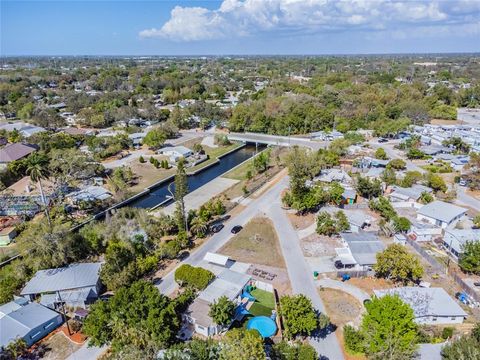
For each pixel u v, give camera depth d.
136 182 93.62
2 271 54.84
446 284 49.62
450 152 109.69
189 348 33.94
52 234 54.81
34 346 39.97
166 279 52.00
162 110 165.25
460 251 53.78
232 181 95.12
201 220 64.12
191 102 194.50
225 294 45.66
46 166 87.69
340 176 87.62
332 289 49.28
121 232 60.78
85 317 41.38
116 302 39.06
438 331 40.81
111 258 50.19
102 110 160.25
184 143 132.12
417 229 62.75
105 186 89.75
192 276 48.03
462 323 42.12
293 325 38.50
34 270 51.19
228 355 30.86
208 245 61.41
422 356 35.03
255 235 64.44
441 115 154.50
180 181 68.44
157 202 83.25
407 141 115.00
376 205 70.31
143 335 35.75
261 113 146.88
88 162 95.00
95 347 39.66
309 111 146.00
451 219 64.31
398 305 35.09
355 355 38.00
